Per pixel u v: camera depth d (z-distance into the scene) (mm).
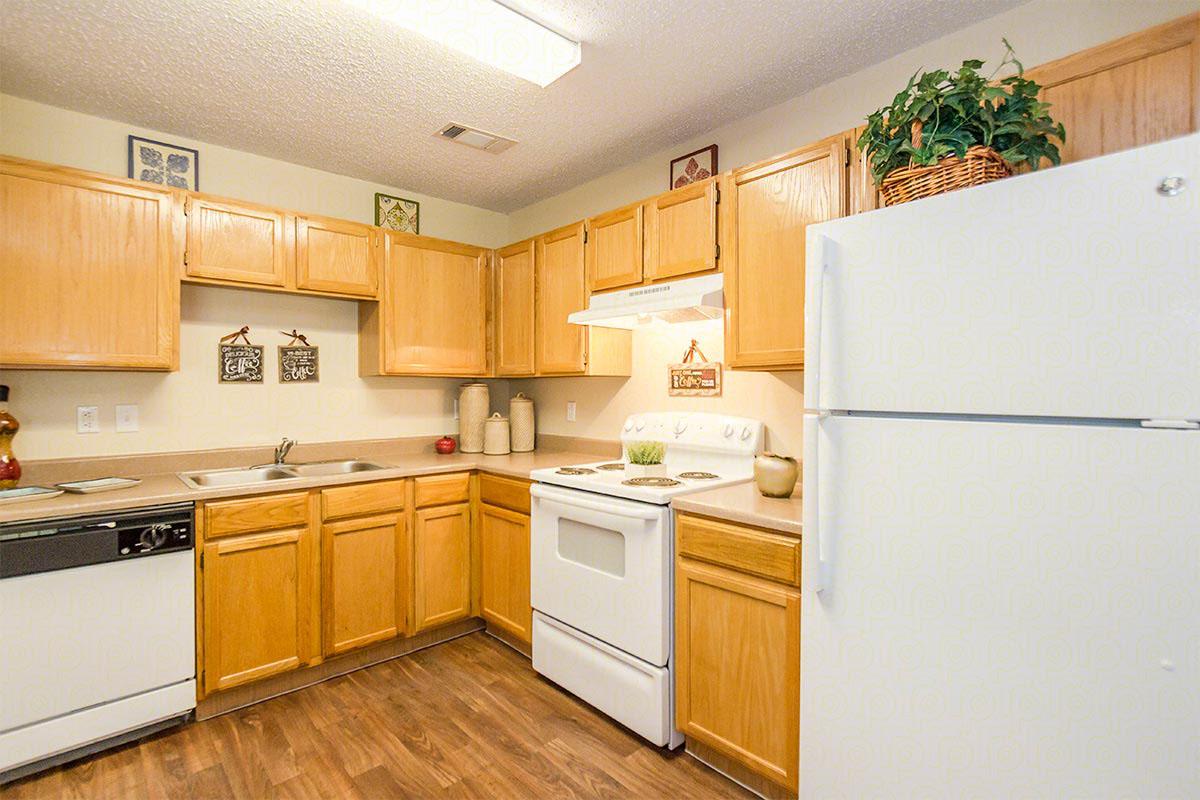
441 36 1755
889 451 1305
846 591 1386
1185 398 950
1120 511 1019
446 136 2596
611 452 3084
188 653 2053
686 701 1877
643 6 1723
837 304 1396
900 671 1298
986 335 1164
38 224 2023
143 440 2475
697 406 2648
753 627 1685
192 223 2344
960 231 1197
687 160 2656
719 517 1775
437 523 2742
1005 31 1778
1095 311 1037
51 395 2273
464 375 3211
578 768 1853
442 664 2582
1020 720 1134
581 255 2742
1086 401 1049
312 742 1979
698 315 2320
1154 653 988
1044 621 1103
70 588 1828
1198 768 951
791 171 1924
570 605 2254
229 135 2559
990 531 1166
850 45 1949
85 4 1668
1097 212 1032
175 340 2297
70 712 1831
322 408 2979
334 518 2418
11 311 1975
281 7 1694
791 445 2299
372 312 2957
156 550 1979
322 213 2971
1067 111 1401
